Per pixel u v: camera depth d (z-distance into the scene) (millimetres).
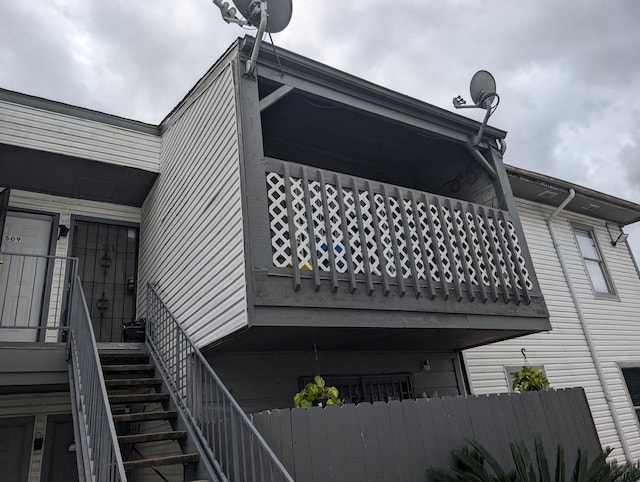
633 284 10617
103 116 6734
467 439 4117
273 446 3307
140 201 7613
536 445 4266
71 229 6930
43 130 6176
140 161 6812
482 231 5887
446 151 7457
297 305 4016
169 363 5109
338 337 4914
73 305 5148
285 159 7098
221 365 5047
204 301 4715
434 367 6801
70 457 5996
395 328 4633
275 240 4141
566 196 9312
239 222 4113
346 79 5336
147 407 6031
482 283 5383
